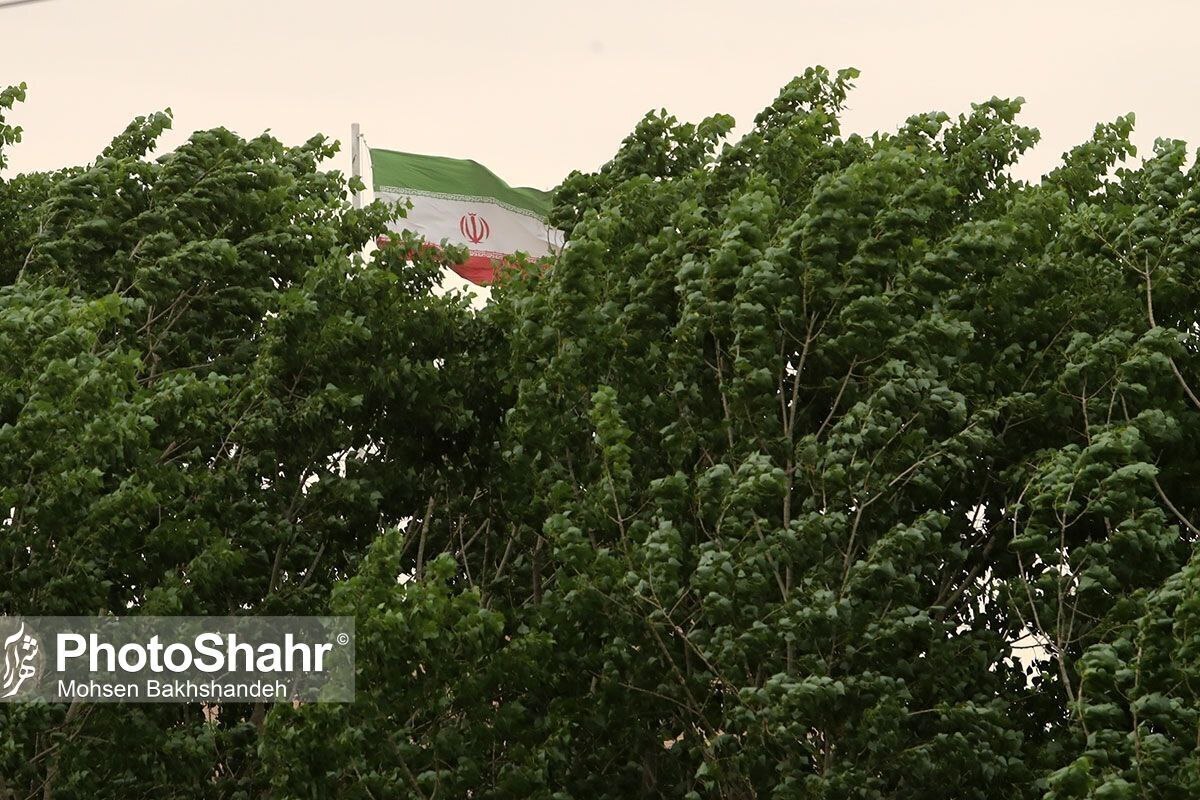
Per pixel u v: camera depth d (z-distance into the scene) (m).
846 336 42.88
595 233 47.12
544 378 47.50
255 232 57.44
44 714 45.50
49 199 57.50
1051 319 46.19
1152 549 40.66
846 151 52.97
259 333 56.97
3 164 61.69
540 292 48.62
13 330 44.75
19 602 46.22
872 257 43.53
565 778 47.06
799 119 53.97
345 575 55.53
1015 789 42.56
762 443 43.81
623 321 46.75
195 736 50.25
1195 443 45.50
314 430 53.06
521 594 56.41
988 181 53.09
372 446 57.34
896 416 42.72
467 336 57.28
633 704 45.78
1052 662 45.56
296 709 43.25
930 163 47.59
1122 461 41.09
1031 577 45.16
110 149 62.06
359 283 54.03
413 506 58.09
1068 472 40.81
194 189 55.69
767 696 41.09
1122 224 46.62
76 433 43.75
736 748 43.03
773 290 43.16
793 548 41.88
